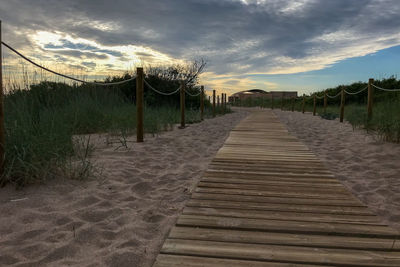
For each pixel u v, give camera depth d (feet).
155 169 14.67
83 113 25.05
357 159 17.39
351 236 7.66
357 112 36.99
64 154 13.25
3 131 10.44
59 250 7.02
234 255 6.57
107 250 7.13
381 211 9.96
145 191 11.56
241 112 80.02
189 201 9.97
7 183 10.78
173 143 22.09
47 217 8.70
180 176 13.65
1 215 8.63
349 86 71.10
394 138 20.99
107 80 48.67
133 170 14.07
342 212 9.16
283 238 7.44
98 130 25.21
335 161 17.20
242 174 13.41
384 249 6.99
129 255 6.89
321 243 7.21
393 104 31.19
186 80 56.54
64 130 14.73
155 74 53.57
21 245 7.20
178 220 8.39
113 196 10.71
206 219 8.48
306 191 11.14
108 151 17.83
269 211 9.18
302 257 6.55
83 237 7.70
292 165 15.19
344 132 28.48
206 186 11.65
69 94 28.14
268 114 65.21
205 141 23.89
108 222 8.64
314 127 35.45
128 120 26.55
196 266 6.14
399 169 15.03
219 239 7.32
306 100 93.76
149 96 48.16
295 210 9.28
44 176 11.10
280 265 6.23
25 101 15.52
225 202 9.92
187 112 48.44
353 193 11.79
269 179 12.67
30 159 10.94
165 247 6.88
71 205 9.64
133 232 8.08
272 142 22.94
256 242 7.22
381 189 12.11
